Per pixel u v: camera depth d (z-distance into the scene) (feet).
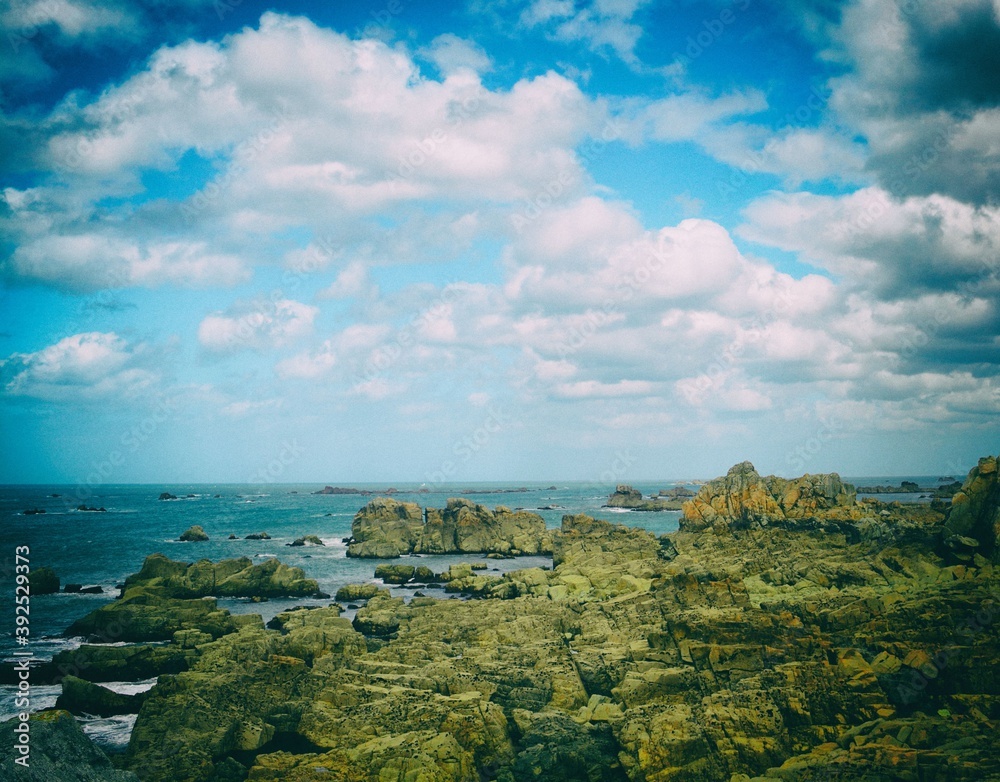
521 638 130.62
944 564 141.69
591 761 81.41
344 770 77.36
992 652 87.04
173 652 130.41
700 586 132.05
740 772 76.28
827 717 82.02
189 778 81.51
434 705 92.48
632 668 103.40
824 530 185.37
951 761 64.69
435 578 246.06
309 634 128.57
